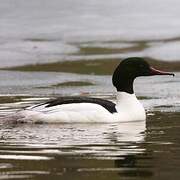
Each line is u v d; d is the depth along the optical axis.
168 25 28.73
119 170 8.63
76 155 9.58
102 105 13.05
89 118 12.78
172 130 11.83
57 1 32.75
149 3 32.47
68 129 12.05
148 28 28.33
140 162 9.10
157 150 9.96
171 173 8.45
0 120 12.80
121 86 13.38
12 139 10.95
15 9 31.20
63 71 20.81
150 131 11.76
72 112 12.81
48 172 8.50
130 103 13.18
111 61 22.53
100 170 8.62
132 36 27.05
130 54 23.72
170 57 22.94
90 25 28.89
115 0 33.03
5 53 23.45
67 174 8.41
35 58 22.94
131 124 12.62
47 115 12.76
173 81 19.16
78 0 33.00
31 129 12.04
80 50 24.67
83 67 21.53
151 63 22.05
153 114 13.81
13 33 27.03
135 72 13.54
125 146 10.32
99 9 31.52
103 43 25.89
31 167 8.78
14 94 16.70
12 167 8.79
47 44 25.30
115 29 28.23
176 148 10.11
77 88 17.88
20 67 21.41
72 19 29.81
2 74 20.09
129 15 30.55
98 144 10.50
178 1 32.78
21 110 13.27
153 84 18.69
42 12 30.84
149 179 8.15
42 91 17.27
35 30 27.70
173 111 14.16
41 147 10.21
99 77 19.80
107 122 12.77
